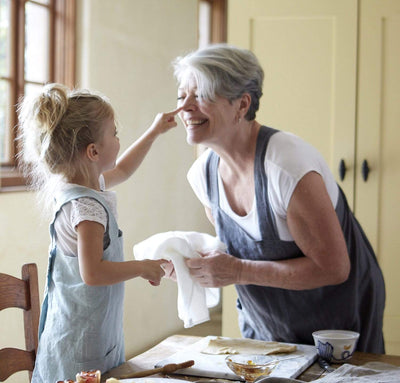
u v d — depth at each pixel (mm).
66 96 1710
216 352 1729
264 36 3180
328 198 1779
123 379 1522
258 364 1534
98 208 1614
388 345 3180
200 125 1799
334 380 1467
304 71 3154
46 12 3457
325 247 1750
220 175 1950
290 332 1976
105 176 2035
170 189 4602
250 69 1790
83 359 1629
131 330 4191
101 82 3693
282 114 3188
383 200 3131
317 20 3131
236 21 3199
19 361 1759
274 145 1802
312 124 3164
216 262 1814
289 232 1836
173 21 4504
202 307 1873
